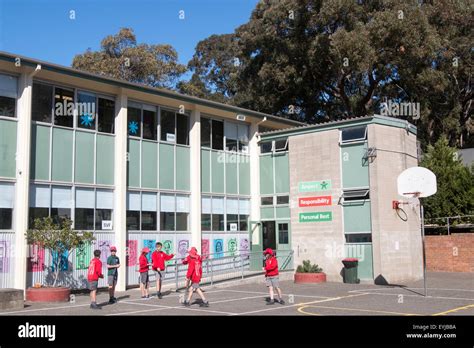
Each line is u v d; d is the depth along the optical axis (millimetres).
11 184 19859
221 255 28031
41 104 21312
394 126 26609
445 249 28750
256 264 29141
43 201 20875
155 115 25797
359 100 42062
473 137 49781
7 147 19875
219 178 28594
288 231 28438
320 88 41812
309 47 37562
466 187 30531
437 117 41688
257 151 30547
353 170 26047
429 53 35562
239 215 29484
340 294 20250
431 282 24359
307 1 36219
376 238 24641
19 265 19344
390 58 36844
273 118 30781
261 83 41875
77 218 21969
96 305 16688
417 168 21125
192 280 17078
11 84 20328
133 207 24156
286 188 28938
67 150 21906
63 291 18547
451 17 39625
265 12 38344
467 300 18016
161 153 25750
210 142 28438
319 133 27531
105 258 22719
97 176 22906
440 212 30469
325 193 26875
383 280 24281
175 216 26062
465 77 42906
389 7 36344
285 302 17797
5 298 16234
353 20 35875
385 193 25359
